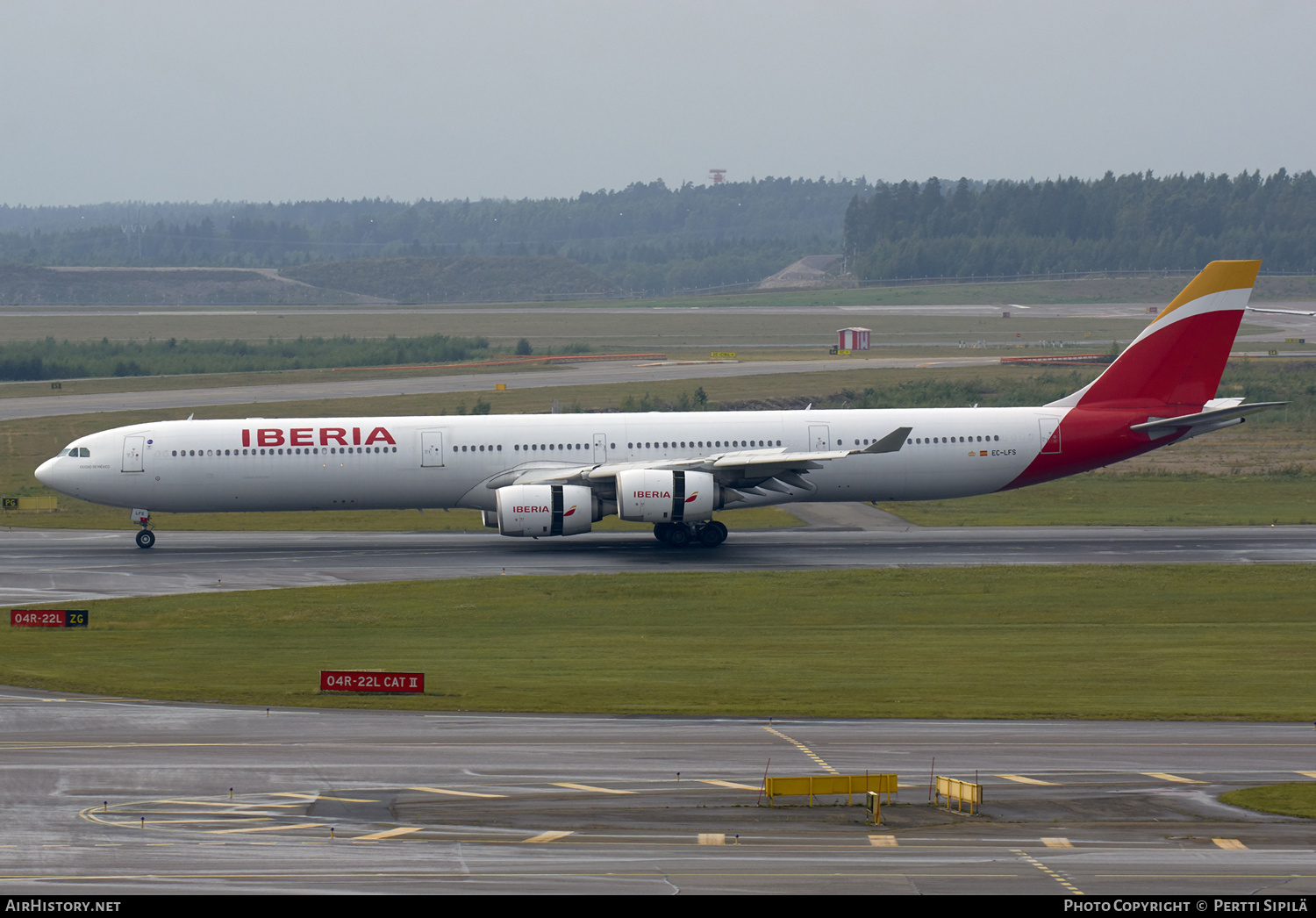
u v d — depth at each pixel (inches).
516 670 5654.5
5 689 5162.4
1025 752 4190.5
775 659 5905.5
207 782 3818.9
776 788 3678.6
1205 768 4001.0
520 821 3474.4
